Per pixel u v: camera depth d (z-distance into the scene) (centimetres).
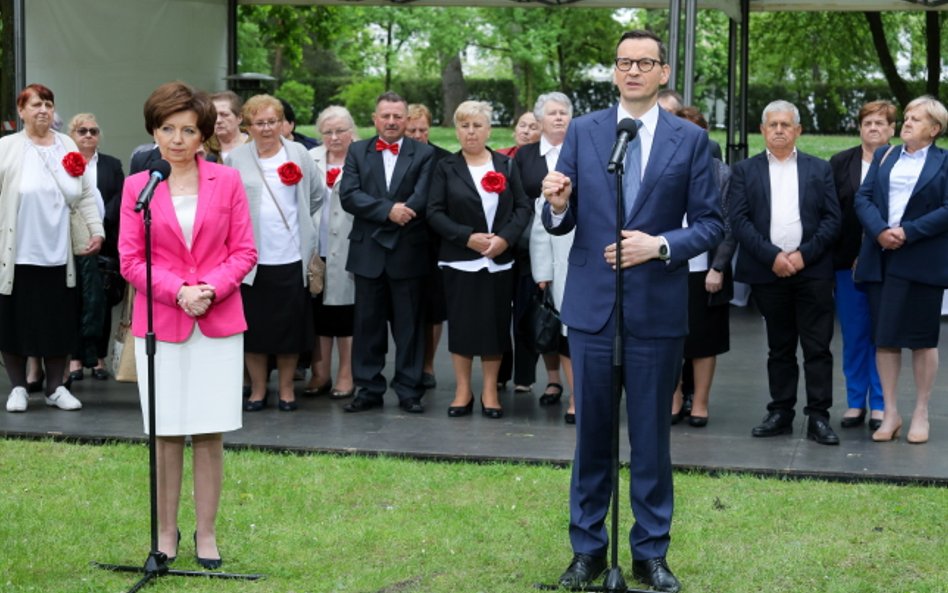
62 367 859
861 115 806
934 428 809
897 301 752
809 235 768
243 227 553
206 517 554
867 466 708
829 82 2578
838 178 814
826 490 672
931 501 650
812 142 2508
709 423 827
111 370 994
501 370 950
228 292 539
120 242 542
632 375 520
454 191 831
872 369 821
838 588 526
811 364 777
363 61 2975
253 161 845
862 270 767
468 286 830
